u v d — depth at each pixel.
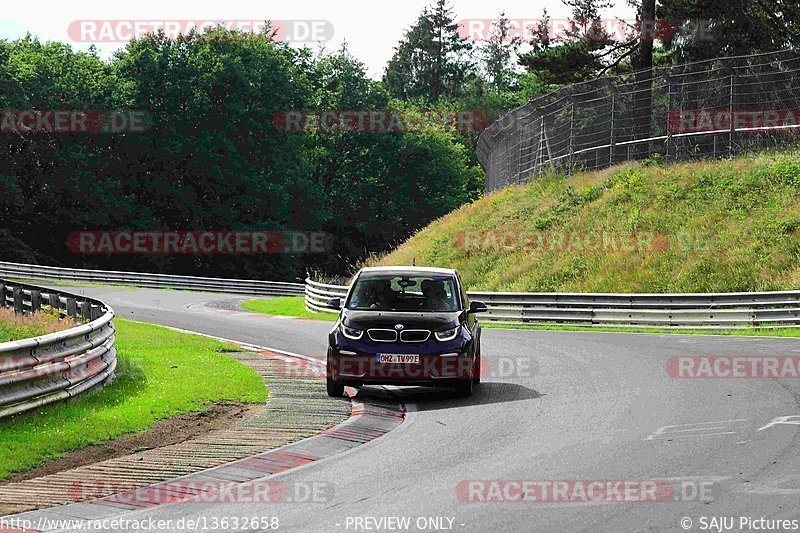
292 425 25.61
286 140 169.62
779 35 116.38
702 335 51.97
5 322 46.47
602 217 81.69
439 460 20.88
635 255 72.69
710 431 23.48
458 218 99.81
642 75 107.44
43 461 20.94
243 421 26.33
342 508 16.64
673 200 79.94
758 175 78.94
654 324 58.66
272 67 169.12
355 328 30.38
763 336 50.72
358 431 24.81
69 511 16.64
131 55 158.00
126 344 41.75
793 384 31.47
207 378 32.62
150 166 159.00
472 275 80.75
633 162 90.06
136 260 157.38
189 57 158.12
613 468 19.62
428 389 32.72
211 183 160.38
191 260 163.12
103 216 149.88
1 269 118.88
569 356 41.16
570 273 73.75
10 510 16.72
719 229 72.81
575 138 98.94
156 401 27.62
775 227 69.94
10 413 23.28
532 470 19.62
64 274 116.25
